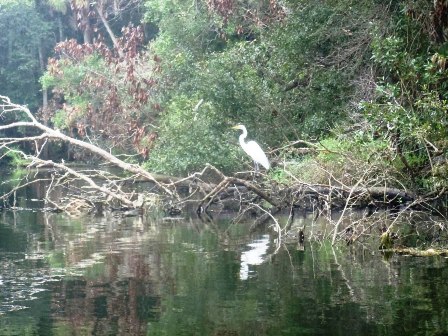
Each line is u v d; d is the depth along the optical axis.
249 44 24.59
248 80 21.84
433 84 14.34
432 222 14.24
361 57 19.06
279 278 9.36
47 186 28.25
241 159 20.95
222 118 21.81
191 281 9.24
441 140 13.47
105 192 19.00
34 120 20.30
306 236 13.64
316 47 21.25
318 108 21.02
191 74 26.94
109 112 28.66
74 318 7.47
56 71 31.89
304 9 20.97
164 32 31.59
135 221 16.92
